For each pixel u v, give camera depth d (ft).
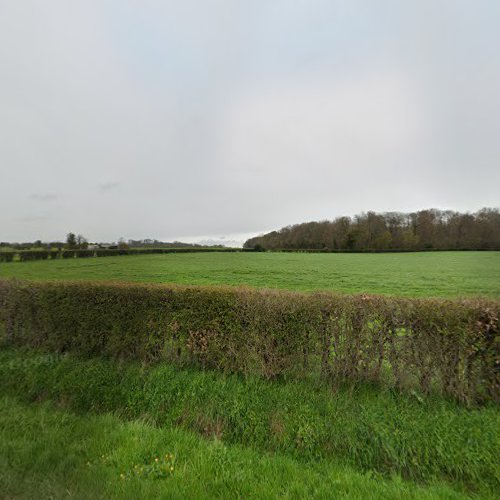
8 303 16.55
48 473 8.07
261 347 12.40
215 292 13.37
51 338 15.57
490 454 8.40
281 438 9.62
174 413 11.05
